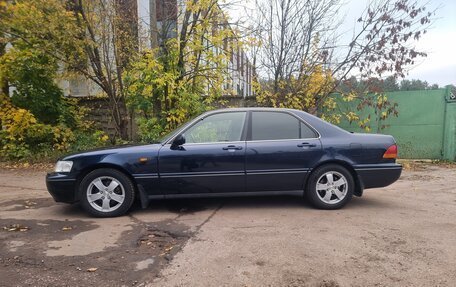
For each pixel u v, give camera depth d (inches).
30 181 340.5
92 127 500.4
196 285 132.3
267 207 235.9
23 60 427.2
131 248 167.6
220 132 228.4
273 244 169.3
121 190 218.2
